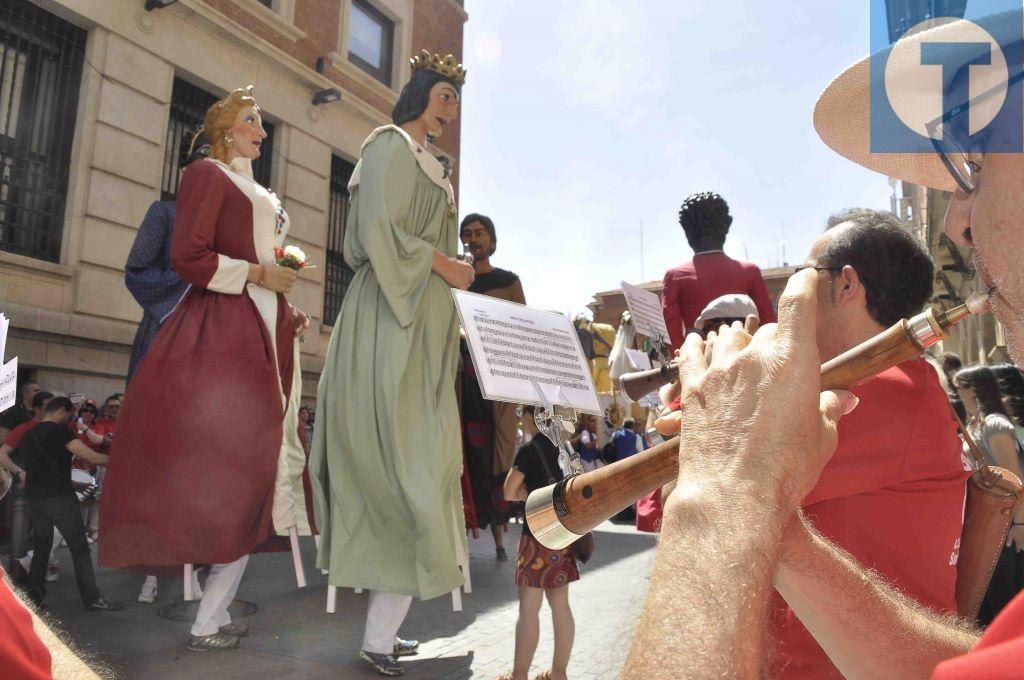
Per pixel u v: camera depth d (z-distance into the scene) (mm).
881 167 1564
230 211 4027
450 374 4125
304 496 4508
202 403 3633
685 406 955
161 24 10844
